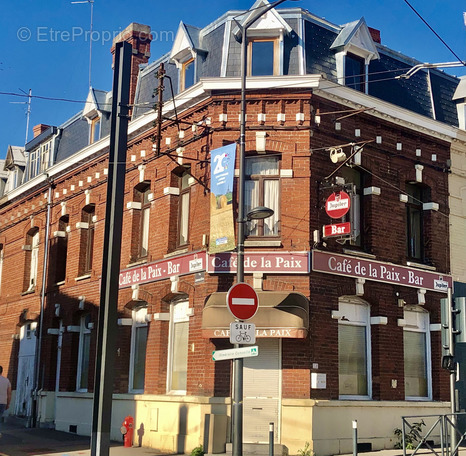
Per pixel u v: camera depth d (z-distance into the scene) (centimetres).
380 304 1848
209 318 1650
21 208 2833
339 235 1697
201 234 1798
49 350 2422
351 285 1791
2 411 1738
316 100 1806
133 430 1897
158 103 1822
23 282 2700
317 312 1703
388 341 1848
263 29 1847
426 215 2039
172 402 1778
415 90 2112
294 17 1894
